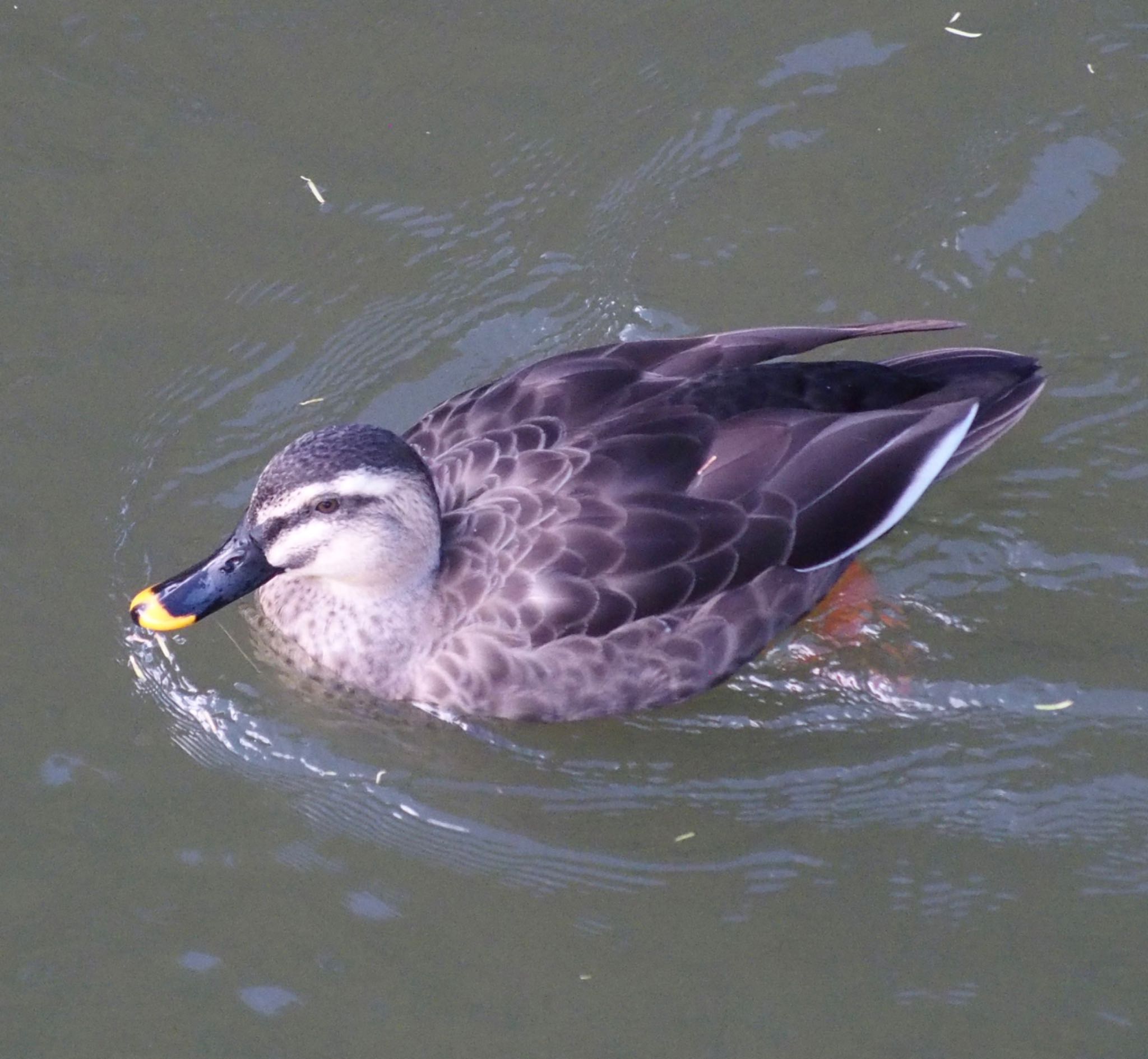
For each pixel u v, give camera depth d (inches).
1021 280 553.6
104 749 464.4
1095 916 429.4
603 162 588.4
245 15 622.2
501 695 450.9
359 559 446.0
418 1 625.9
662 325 551.2
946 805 454.0
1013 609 485.4
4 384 538.0
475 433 459.2
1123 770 456.1
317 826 453.7
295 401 538.0
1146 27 599.8
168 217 577.6
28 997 415.5
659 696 453.1
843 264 561.3
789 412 450.6
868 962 422.9
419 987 419.2
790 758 464.8
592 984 420.5
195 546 505.0
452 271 565.3
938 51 601.3
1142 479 506.3
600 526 434.6
